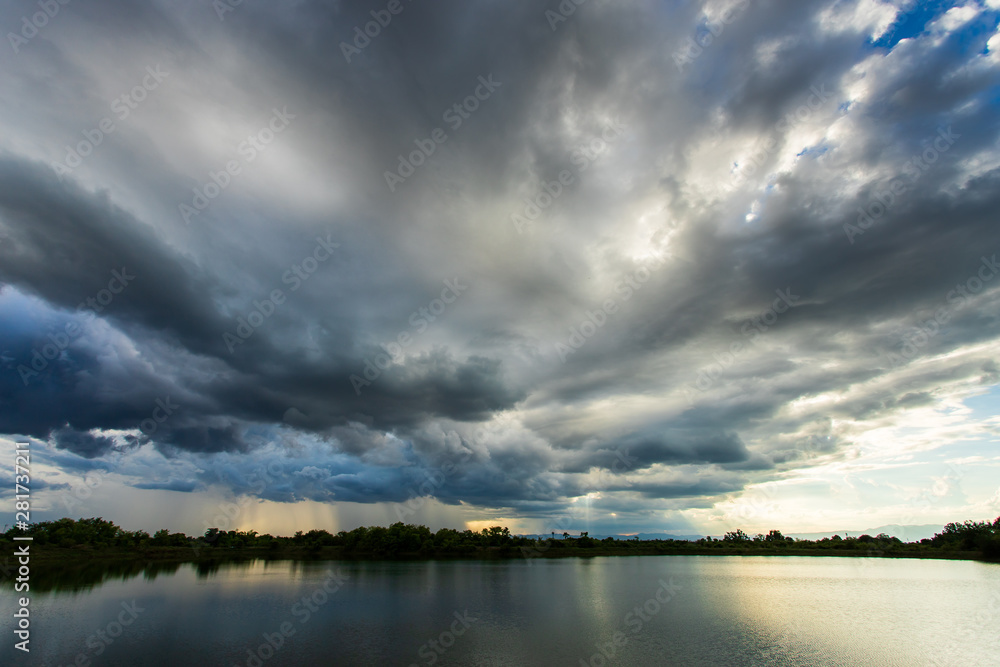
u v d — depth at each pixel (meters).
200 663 31.36
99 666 30.59
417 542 145.38
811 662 32.97
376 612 49.59
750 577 90.25
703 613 50.50
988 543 136.38
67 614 47.12
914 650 36.16
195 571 93.81
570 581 81.19
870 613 51.19
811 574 97.56
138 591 63.47
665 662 32.44
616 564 128.62
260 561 126.12
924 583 80.00
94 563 102.19
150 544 138.75
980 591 69.19
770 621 46.41
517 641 37.62
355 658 32.69
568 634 40.16
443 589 69.06
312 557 142.00
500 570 104.38
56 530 114.31
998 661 33.72
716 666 31.64
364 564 119.38
